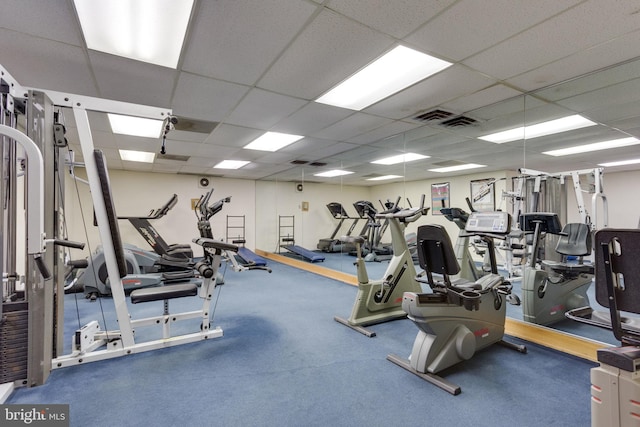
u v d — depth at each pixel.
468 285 2.27
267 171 7.35
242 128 3.84
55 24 1.75
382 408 1.75
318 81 2.53
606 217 2.75
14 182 2.04
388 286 3.24
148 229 5.44
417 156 4.62
